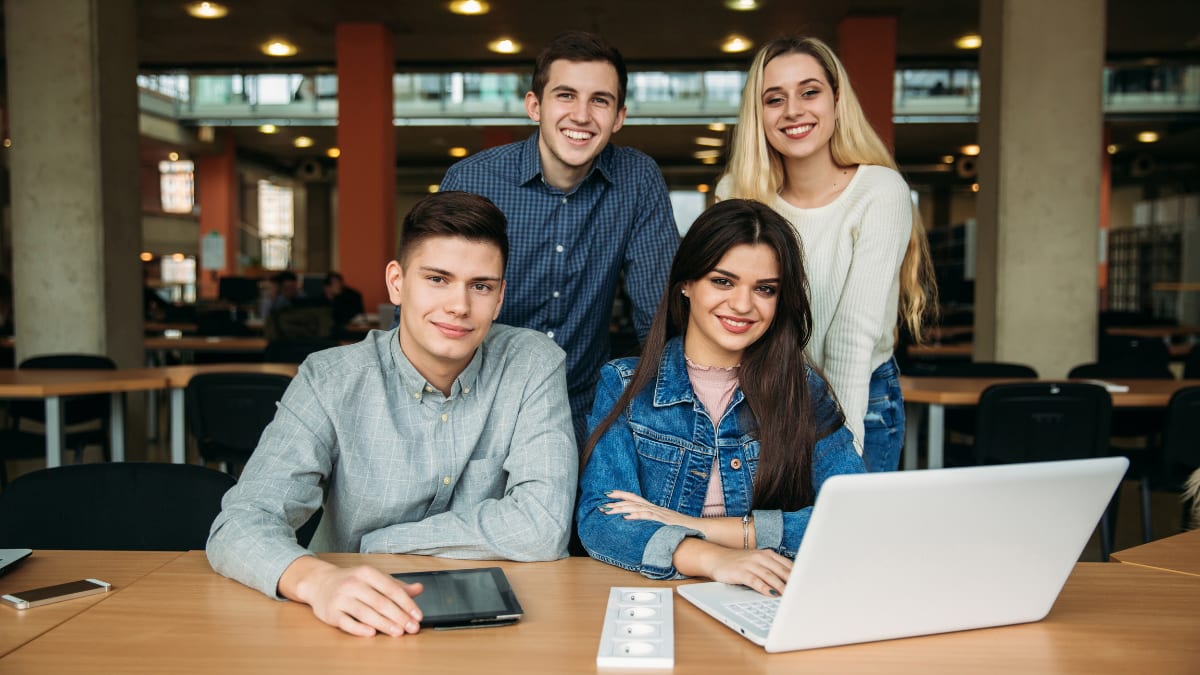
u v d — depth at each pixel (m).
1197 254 13.03
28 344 5.60
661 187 2.31
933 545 1.10
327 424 1.59
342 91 8.17
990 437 3.44
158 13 7.91
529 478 1.61
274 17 8.02
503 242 1.56
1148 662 1.12
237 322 9.10
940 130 13.79
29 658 1.10
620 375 1.76
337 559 1.52
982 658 1.13
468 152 16.88
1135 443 6.65
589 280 2.27
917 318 2.30
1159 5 7.85
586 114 2.05
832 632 1.14
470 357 1.65
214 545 1.42
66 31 5.48
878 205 2.04
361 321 7.70
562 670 1.08
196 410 3.83
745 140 2.17
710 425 1.67
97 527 1.74
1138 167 15.99
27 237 5.58
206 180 15.17
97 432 4.62
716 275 1.59
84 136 5.51
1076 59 5.15
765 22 8.19
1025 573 1.19
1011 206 5.22
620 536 1.49
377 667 1.08
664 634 1.16
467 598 1.29
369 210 8.10
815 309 2.10
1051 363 5.21
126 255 5.81
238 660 1.10
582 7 7.76
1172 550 1.62
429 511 1.66
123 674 1.06
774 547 1.50
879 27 7.87
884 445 2.16
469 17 8.02
